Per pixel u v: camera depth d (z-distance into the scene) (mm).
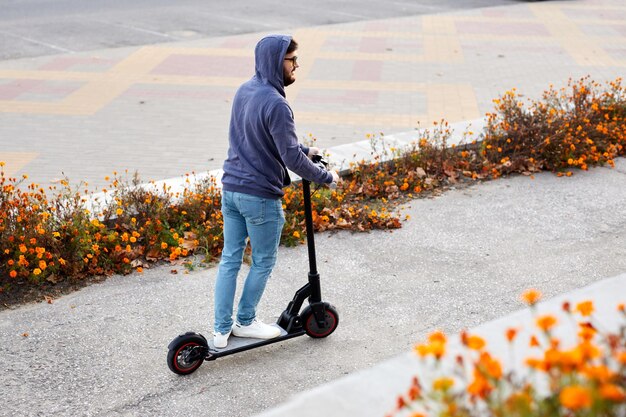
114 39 14719
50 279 5262
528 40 15141
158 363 4336
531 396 1843
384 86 11430
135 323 4785
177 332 4691
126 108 10195
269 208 4020
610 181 7402
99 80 11648
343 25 16547
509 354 2584
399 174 7398
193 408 3912
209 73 12219
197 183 6918
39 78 11703
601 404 1644
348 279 5402
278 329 4383
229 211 4098
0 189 5883
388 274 5484
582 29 16469
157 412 3881
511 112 8289
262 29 15891
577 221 6445
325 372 4234
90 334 4648
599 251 5859
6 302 5023
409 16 17922
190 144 8750
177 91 11109
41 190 5855
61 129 9234
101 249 5570
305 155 3922
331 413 2328
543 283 5332
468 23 17078
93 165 7973
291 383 4129
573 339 2645
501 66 12805
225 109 10242
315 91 11062
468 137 8227
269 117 3773
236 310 4965
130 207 6184
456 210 6680
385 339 4598
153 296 5141
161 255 5688
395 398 2389
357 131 9211
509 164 7527
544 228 6301
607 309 2891
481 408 2082
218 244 5801
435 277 5434
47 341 4559
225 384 4121
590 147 7930
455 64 12930
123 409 3904
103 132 9141
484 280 5383
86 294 5156
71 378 4184
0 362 4324
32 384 4121
